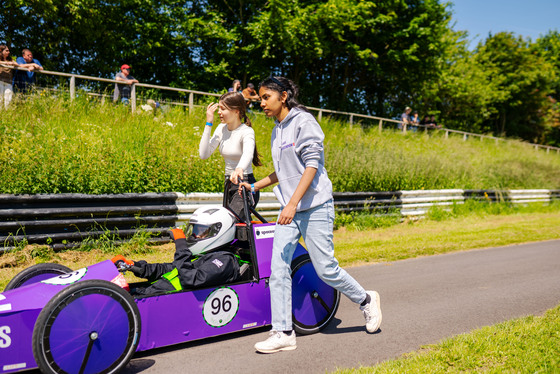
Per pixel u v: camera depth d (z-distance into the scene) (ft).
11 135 23.99
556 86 130.62
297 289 12.32
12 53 54.65
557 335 11.75
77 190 21.99
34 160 21.42
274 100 11.12
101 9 57.98
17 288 10.18
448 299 16.20
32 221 19.26
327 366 10.44
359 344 11.88
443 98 100.63
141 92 43.86
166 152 26.32
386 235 29.37
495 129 127.65
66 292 8.82
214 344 11.69
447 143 66.49
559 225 35.81
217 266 11.23
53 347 8.70
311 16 61.16
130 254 20.83
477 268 21.33
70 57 60.75
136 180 23.75
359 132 54.65
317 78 86.89
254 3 66.95
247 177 14.35
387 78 85.15
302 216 11.28
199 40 64.64
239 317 11.86
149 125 33.27
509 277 19.65
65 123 29.14
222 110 13.98
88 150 24.16
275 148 11.47
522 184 52.11
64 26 56.54
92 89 36.83
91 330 9.06
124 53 61.67
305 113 11.02
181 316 10.84
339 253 23.34
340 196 31.14
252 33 61.11
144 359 10.69
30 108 29.14
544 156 79.15
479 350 10.69
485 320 13.94
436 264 22.06
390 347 11.66
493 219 39.01
